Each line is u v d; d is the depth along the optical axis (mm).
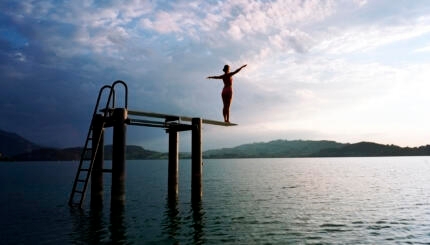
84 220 17094
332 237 14719
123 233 14664
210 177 62844
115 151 15805
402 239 14586
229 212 20641
